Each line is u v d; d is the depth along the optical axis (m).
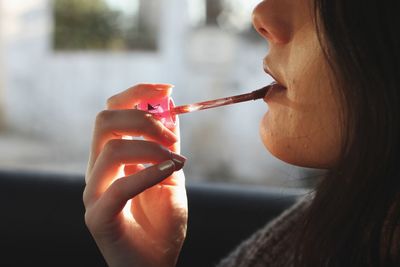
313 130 0.36
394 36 0.34
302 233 0.39
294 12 0.38
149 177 0.41
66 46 3.18
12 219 0.74
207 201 0.73
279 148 0.38
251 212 0.73
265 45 2.81
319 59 0.36
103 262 0.73
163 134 0.43
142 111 0.43
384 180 0.35
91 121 3.11
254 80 2.81
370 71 0.35
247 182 2.43
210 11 2.92
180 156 0.42
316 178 0.45
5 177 0.77
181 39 2.97
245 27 2.87
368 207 0.36
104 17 3.17
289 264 0.45
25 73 3.15
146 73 3.07
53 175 0.78
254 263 0.49
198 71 2.91
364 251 0.36
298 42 0.37
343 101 0.35
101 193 0.43
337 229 0.37
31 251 0.74
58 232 0.74
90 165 0.44
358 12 0.34
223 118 2.68
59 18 3.18
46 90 3.15
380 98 0.35
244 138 2.63
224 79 2.85
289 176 0.59
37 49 3.16
